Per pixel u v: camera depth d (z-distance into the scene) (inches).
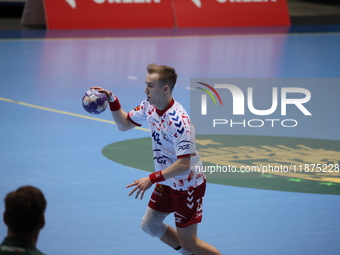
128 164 545.6
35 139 624.1
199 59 1194.6
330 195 470.6
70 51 1257.4
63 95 858.1
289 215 425.7
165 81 291.6
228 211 432.1
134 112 329.1
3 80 950.4
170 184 304.8
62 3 1605.6
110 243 368.5
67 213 417.4
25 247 176.4
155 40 1440.7
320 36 1592.0
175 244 334.0
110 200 448.5
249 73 1053.2
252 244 372.5
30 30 1563.7
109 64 1122.7
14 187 470.3
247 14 1763.0
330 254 358.3
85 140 627.5
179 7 1701.5
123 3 1653.5
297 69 1103.0
